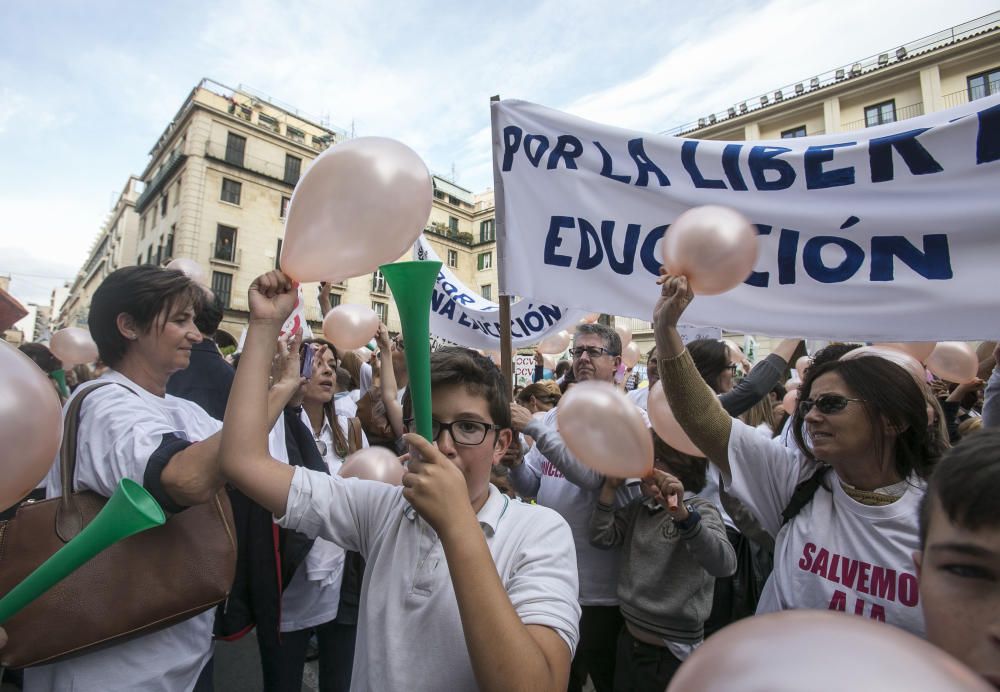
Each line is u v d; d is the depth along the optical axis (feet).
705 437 5.18
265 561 6.46
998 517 2.33
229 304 80.43
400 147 3.67
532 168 8.73
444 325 13.73
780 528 4.97
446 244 115.75
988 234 6.40
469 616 2.63
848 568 4.21
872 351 4.55
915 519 4.05
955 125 6.56
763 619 1.45
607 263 8.29
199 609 4.50
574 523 7.73
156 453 4.12
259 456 3.92
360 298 93.35
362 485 4.44
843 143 7.22
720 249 4.86
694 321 7.72
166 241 85.71
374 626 3.70
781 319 7.35
